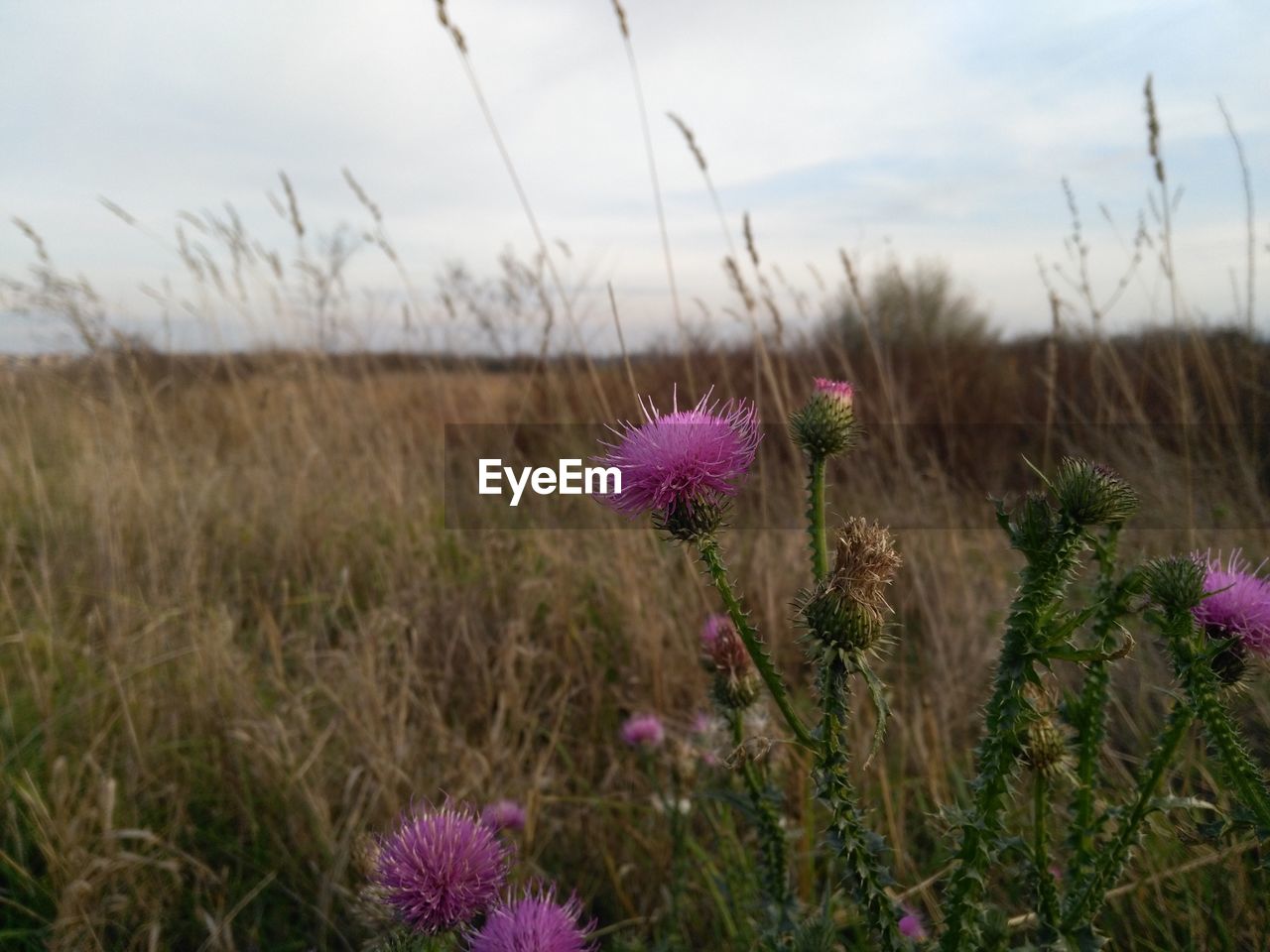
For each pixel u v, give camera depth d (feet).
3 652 10.61
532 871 7.07
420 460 17.08
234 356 19.43
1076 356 19.36
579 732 9.70
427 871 4.26
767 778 5.63
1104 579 4.51
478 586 12.07
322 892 6.66
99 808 7.10
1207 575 4.26
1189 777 6.45
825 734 3.62
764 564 11.59
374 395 19.10
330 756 8.38
